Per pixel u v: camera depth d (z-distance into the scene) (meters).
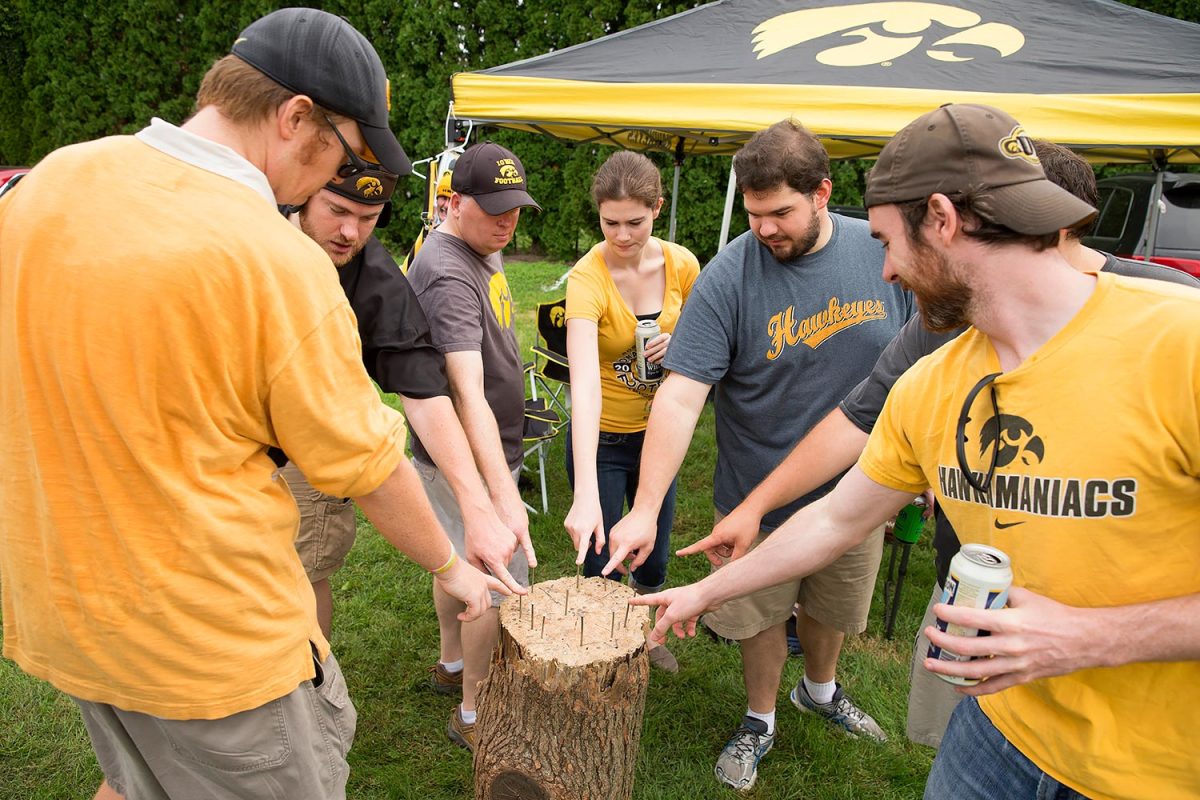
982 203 1.06
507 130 11.58
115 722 1.40
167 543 1.21
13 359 1.17
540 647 1.77
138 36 12.34
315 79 1.23
